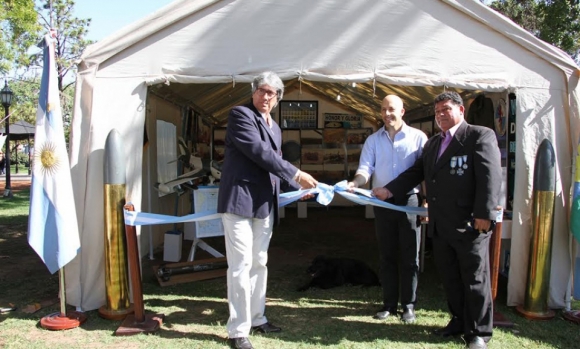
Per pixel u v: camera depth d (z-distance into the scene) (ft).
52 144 11.11
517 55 12.98
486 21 12.73
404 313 12.13
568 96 13.01
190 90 19.86
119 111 12.42
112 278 11.96
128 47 12.39
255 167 10.17
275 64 12.53
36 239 11.14
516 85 12.96
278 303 13.55
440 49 12.80
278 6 12.53
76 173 12.33
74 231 11.39
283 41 12.55
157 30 12.34
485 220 9.55
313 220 30.09
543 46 12.80
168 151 21.27
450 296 10.93
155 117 19.19
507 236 13.32
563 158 13.09
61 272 11.45
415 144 11.90
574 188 12.34
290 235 24.80
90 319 12.00
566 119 13.06
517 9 43.52
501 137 15.42
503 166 15.34
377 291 14.73
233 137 9.95
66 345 10.44
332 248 21.58
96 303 12.55
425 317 12.41
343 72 12.66
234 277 10.23
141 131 12.53
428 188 10.66
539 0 36.24
